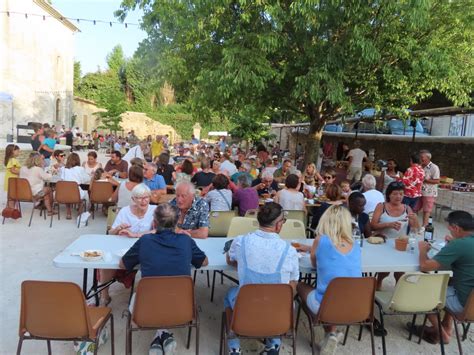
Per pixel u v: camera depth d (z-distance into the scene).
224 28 8.12
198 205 4.22
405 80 8.75
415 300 3.29
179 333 3.68
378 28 7.93
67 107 30.95
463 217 3.43
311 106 10.15
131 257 3.07
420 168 7.04
